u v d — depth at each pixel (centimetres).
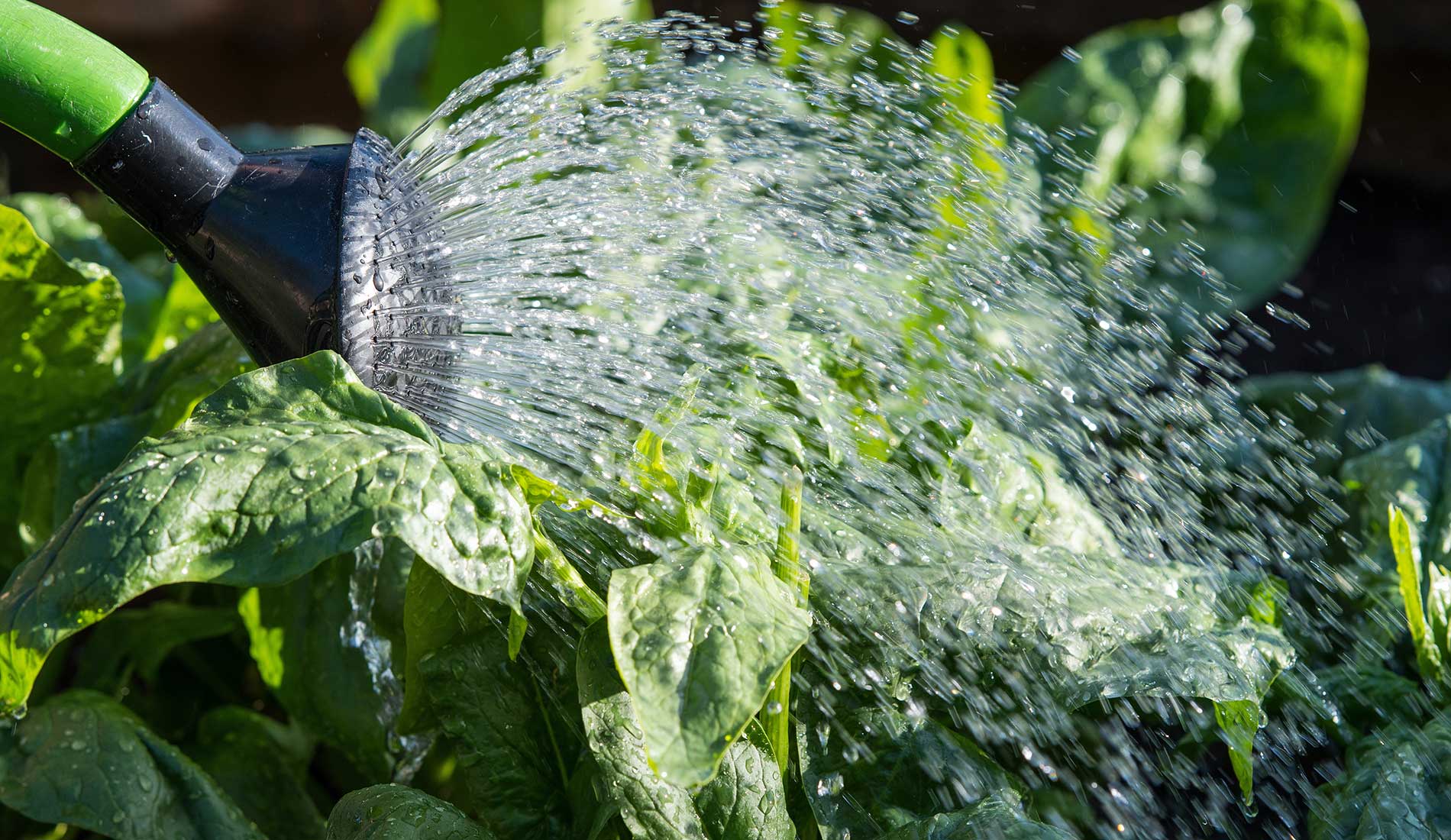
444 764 125
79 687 128
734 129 134
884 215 133
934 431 124
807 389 123
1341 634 129
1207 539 131
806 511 120
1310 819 121
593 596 114
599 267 123
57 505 126
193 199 115
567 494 114
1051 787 122
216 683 133
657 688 110
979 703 120
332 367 113
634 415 120
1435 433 132
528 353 120
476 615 117
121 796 119
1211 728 123
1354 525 133
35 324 126
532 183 123
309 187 116
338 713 124
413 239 116
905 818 116
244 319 116
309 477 111
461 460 113
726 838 113
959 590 118
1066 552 121
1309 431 141
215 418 113
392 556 124
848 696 118
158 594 133
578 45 137
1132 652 118
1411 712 123
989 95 142
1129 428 136
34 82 114
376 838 114
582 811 116
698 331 124
